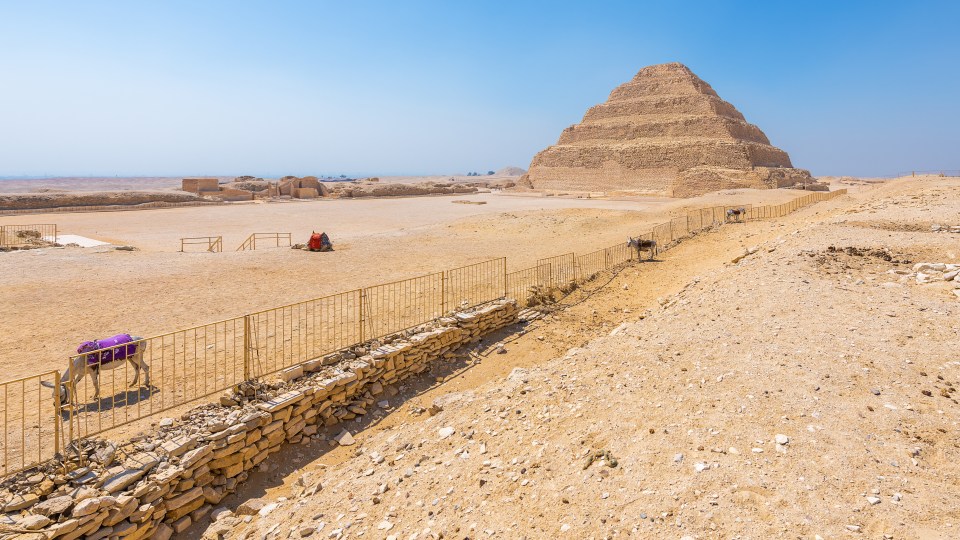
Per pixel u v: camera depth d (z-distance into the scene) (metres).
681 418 7.24
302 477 8.52
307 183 100.94
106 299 17.36
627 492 5.84
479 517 6.07
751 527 4.96
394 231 40.25
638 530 5.21
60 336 13.40
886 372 8.02
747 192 67.56
